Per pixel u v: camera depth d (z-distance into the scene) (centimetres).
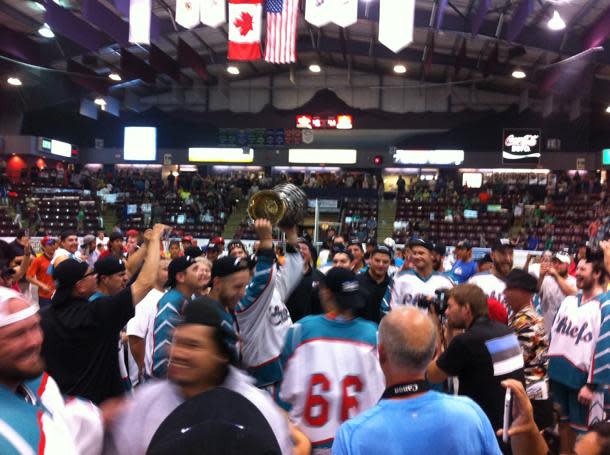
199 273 411
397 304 603
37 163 3431
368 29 2430
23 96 3156
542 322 434
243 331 379
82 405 242
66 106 3341
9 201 2927
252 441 139
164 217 3014
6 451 163
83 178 3334
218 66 3100
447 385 546
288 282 412
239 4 1421
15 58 2520
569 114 2434
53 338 339
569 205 2900
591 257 525
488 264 788
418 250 605
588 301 518
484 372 330
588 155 3069
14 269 813
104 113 3522
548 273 674
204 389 192
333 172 3488
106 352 352
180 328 197
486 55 2430
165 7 2175
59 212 2930
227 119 3447
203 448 137
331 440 316
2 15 2161
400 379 224
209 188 3341
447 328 418
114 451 224
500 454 222
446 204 3053
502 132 3194
